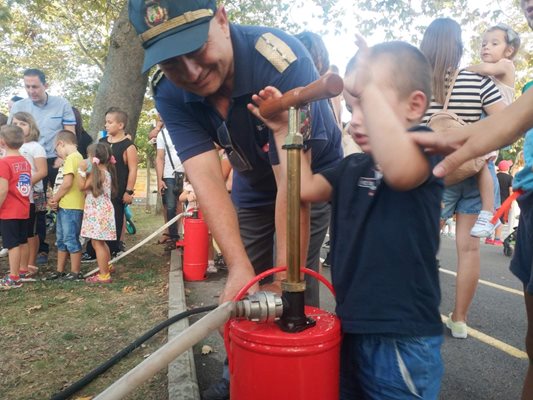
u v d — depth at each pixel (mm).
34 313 3777
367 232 1474
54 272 5344
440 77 3135
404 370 1429
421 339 1432
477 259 3260
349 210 1532
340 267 1532
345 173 1583
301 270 1493
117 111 6000
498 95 3105
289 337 1295
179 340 1251
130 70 7457
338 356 1402
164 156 6711
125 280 4918
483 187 3084
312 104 1854
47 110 6293
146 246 7145
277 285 1733
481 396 2525
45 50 20453
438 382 1491
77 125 6727
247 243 2527
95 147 4879
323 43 2746
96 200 4738
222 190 1940
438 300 1497
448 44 3094
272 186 2342
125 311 3809
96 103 7531
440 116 2936
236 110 1951
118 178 5957
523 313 3967
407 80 1412
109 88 7469
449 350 3133
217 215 1863
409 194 1430
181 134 2072
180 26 1613
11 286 4613
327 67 2777
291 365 1294
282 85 1842
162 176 6727
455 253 7355
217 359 2986
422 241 1438
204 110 2029
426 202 1426
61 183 5031
